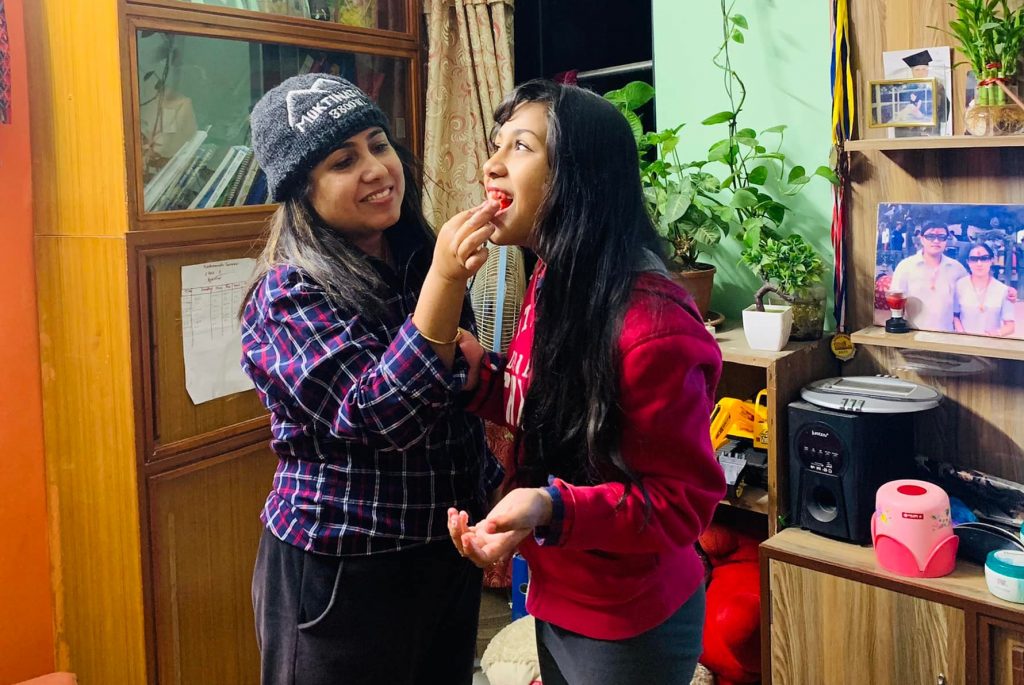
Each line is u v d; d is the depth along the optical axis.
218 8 2.00
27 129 1.94
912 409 1.79
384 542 1.24
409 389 1.08
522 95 1.11
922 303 1.98
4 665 2.06
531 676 2.05
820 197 2.17
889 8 1.96
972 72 1.86
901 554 1.71
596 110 1.06
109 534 1.99
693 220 2.18
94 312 1.92
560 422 1.07
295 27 2.21
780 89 2.20
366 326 1.22
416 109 2.67
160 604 1.98
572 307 1.04
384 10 2.56
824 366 2.10
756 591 2.04
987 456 1.96
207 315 2.03
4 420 1.99
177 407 1.98
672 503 1.03
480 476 1.37
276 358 1.18
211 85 2.08
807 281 2.04
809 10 2.13
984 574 1.70
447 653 1.44
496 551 0.95
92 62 1.84
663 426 1.02
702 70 2.34
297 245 1.23
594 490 1.01
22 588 2.06
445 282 1.06
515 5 2.85
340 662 1.26
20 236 1.97
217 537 2.10
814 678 1.85
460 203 2.78
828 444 1.85
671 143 2.19
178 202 2.00
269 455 2.21
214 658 2.11
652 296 1.03
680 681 1.17
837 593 1.79
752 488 2.07
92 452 1.98
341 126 1.21
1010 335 1.86
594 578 1.12
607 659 1.13
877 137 2.01
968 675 1.64
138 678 1.99
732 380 2.35
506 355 1.32
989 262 1.88
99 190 1.88
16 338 1.99
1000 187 1.88
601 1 2.67
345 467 1.23
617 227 1.05
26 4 1.90
